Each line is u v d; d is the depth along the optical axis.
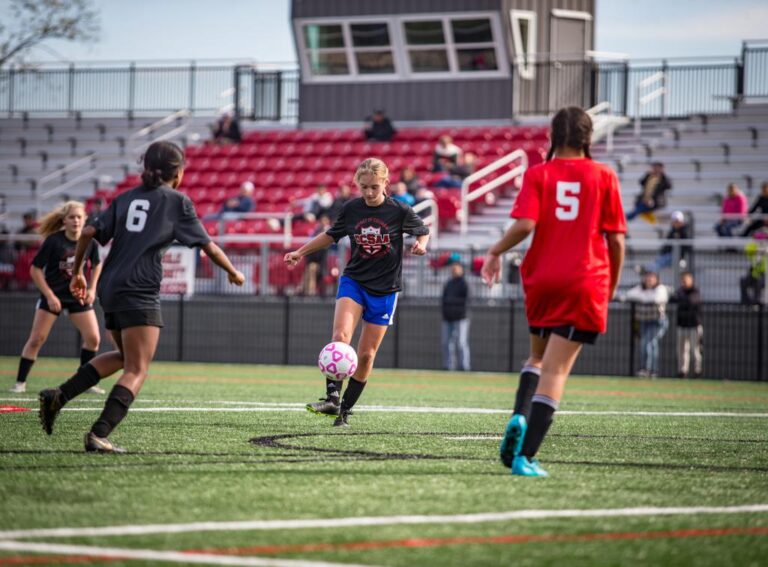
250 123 94.94
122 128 96.56
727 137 78.75
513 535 13.09
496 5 86.75
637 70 85.00
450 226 71.94
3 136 97.69
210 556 11.73
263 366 60.09
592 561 11.95
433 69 90.38
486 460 19.39
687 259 58.66
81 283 19.31
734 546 12.82
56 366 53.09
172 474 16.97
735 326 55.84
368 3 90.44
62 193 88.62
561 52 90.62
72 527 13.12
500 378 52.25
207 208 80.81
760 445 23.25
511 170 75.94
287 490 15.75
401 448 21.03
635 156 78.38
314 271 63.16
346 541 12.57
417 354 61.25
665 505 15.24
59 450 19.41
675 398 39.91
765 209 64.12
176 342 64.69
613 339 57.44
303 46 93.25
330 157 85.19
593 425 27.22
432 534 13.03
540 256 17.19
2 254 67.19
